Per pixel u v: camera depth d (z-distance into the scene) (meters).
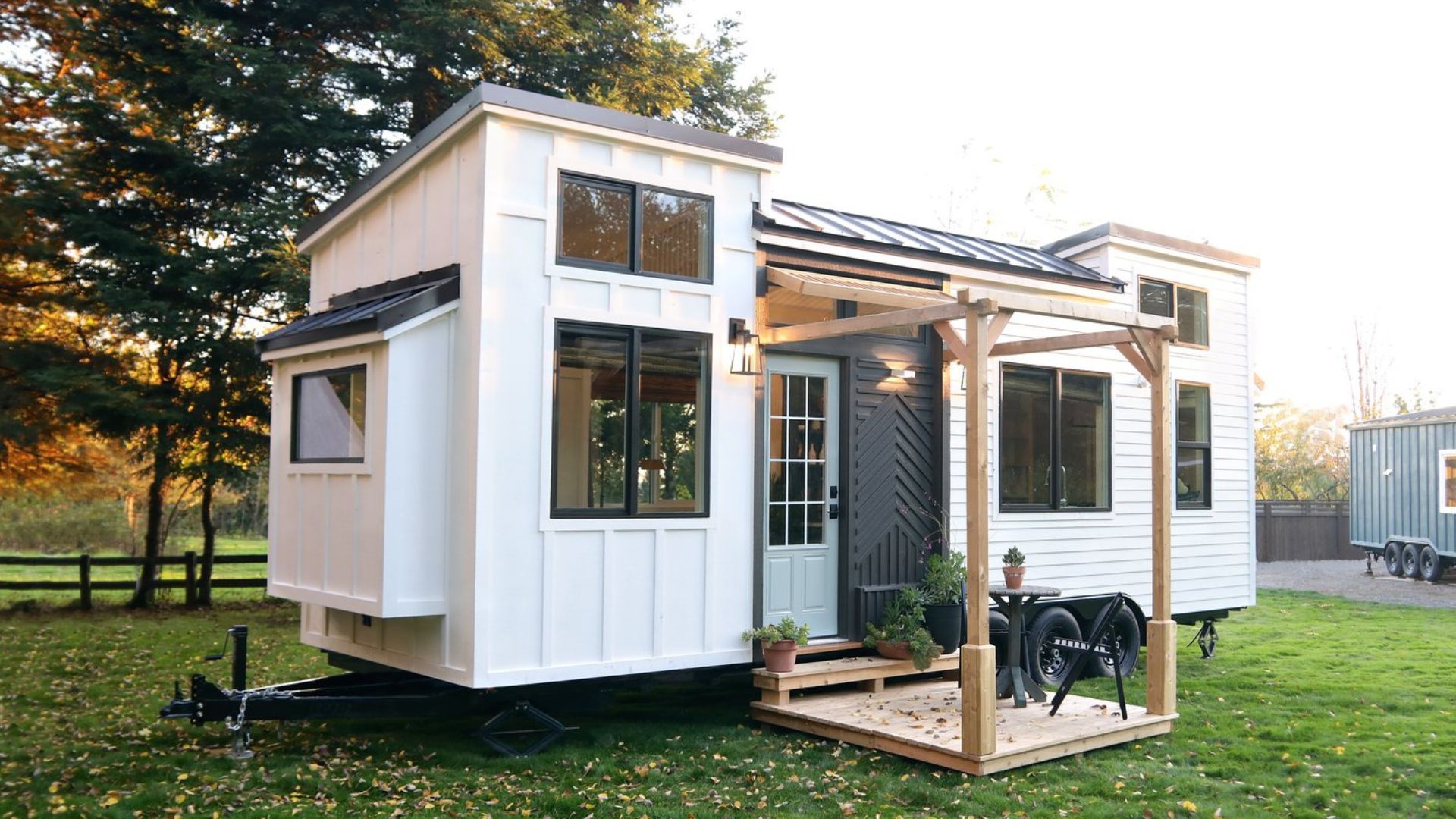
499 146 6.15
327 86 13.54
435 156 6.65
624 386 6.59
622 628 6.50
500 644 6.04
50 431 12.48
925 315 6.28
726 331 7.04
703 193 6.98
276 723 7.02
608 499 6.50
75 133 11.96
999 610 8.50
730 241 7.10
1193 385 10.96
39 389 11.70
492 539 6.03
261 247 12.03
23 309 12.65
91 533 20.88
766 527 7.22
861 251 7.88
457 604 6.12
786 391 7.55
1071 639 8.98
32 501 19.38
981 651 5.82
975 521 5.92
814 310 7.77
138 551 20.73
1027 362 9.24
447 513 6.23
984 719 5.80
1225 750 6.55
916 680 7.87
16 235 11.18
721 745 6.46
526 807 5.20
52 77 12.83
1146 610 10.18
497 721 6.19
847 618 7.68
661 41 14.73
